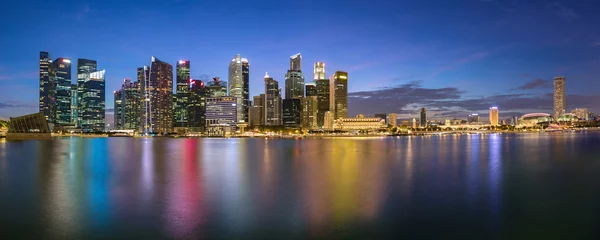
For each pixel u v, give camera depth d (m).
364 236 41.34
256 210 52.56
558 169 99.06
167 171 97.81
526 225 45.34
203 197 61.81
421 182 76.94
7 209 53.28
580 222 46.44
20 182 77.81
